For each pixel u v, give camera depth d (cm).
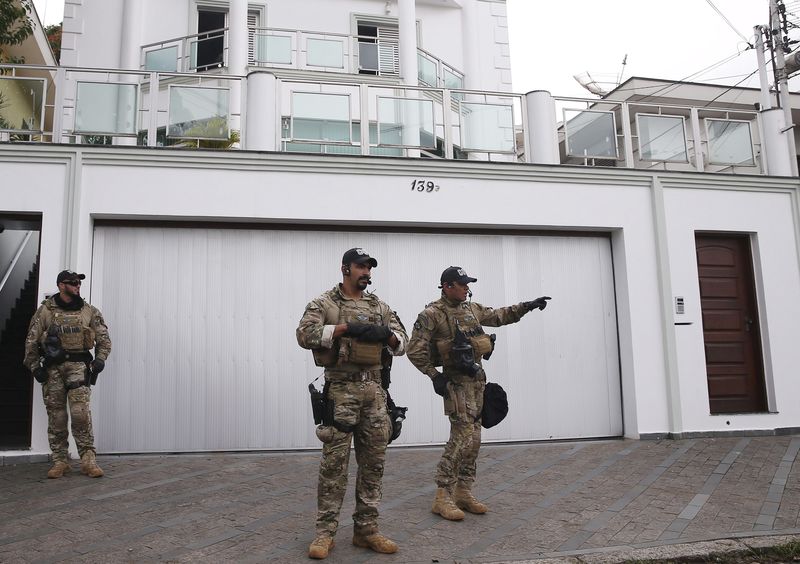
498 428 782
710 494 548
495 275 809
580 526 462
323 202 745
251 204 728
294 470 637
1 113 734
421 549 413
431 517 481
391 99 826
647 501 527
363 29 1367
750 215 875
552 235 831
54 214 686
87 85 745
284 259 754
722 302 868
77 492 548
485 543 425
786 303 870
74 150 698
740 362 861
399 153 871
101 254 720
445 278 475
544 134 850
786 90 1210
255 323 738
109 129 744
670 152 899
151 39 1220
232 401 723
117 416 702
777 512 495
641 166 942
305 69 1204
